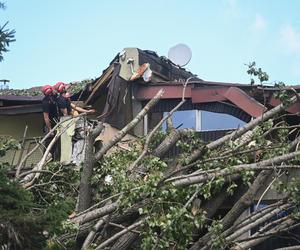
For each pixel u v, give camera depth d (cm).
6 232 995
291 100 1455
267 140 1505
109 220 1338
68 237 1302
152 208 1245
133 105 2023
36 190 1530
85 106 2080
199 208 1371
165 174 1466
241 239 1449
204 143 1466
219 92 1889
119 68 1962
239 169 1295
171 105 2008
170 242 1240
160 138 1560
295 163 1434
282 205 1388
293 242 1691
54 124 1986
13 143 1609
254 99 1808
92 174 1458
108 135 1906
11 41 1016
